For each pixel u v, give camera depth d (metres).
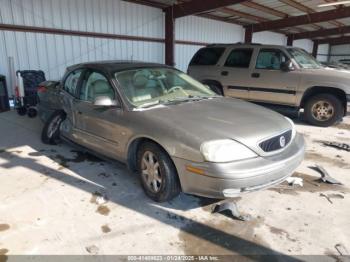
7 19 7.71
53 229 2.59
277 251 2.36
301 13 14.55
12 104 8.09
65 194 3.20
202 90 4.04
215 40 15.55
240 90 7.16
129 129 3.12
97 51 10.04
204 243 2.45
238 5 12.55
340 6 13.32
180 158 2.68
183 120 2.88
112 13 10.24
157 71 3.91
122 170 3.83
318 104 6.48
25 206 2.94
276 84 6.62
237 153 2.58
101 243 2.42
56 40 8.85
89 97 3.79
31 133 5.48
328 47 29.08
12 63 7.73
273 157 2.74
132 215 2.82
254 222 2.75
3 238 2.46
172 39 12.07
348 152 4.79
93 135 3.71
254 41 18.88
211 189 2.58
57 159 4.18
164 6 11.73
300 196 3.24
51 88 4.95
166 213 2.87
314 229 2.65
